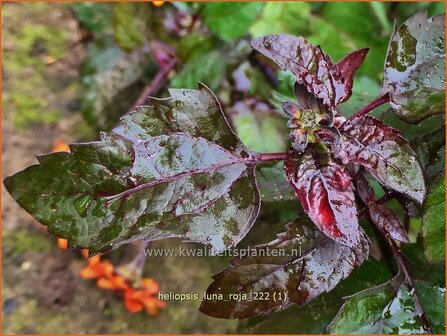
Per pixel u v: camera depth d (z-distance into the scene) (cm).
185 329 29
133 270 27
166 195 14
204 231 14
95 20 32
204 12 27
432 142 17
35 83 32
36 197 14
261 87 27
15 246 30
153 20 29
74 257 30
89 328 29
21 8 34
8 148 31
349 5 27
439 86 15
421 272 17
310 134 15
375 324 16
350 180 14
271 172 18
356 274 19
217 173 15
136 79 31
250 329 19
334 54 26
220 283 15
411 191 14
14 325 28
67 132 31
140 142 14
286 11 26
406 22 16
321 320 19
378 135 15
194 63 28
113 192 14
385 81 16
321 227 14
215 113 15
